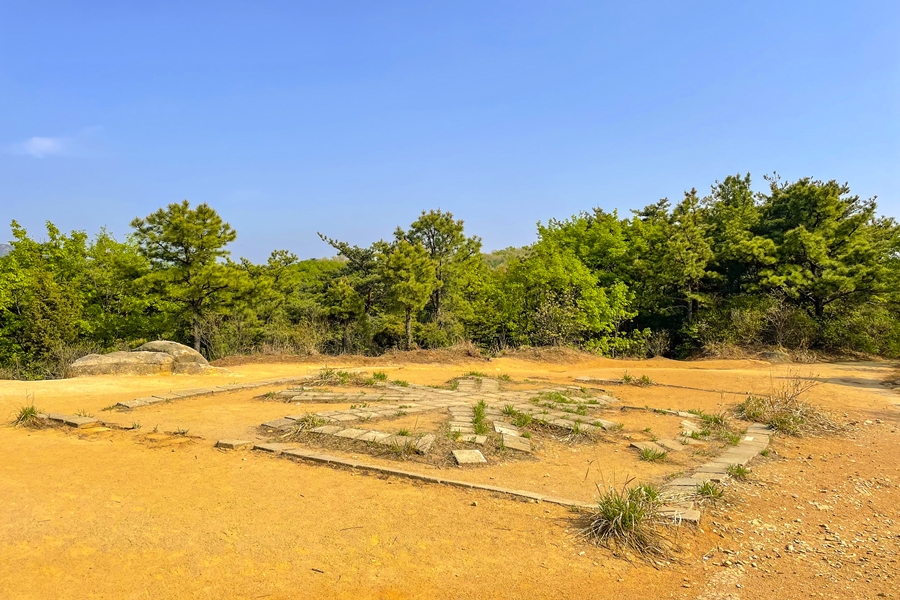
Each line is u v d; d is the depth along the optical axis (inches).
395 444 228.1
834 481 220.4
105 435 252.5
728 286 1114.1
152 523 155.6
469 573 134.0
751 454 249.8
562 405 337.1
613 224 1151.6
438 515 167.3
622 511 158.9
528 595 125.5
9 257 965.2
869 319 893.8
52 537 145.9
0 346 876.6
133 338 970.7
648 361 732.0
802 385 463.2
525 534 156.3
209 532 150.6
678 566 143.6
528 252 1278.3
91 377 449.1
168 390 386.0
